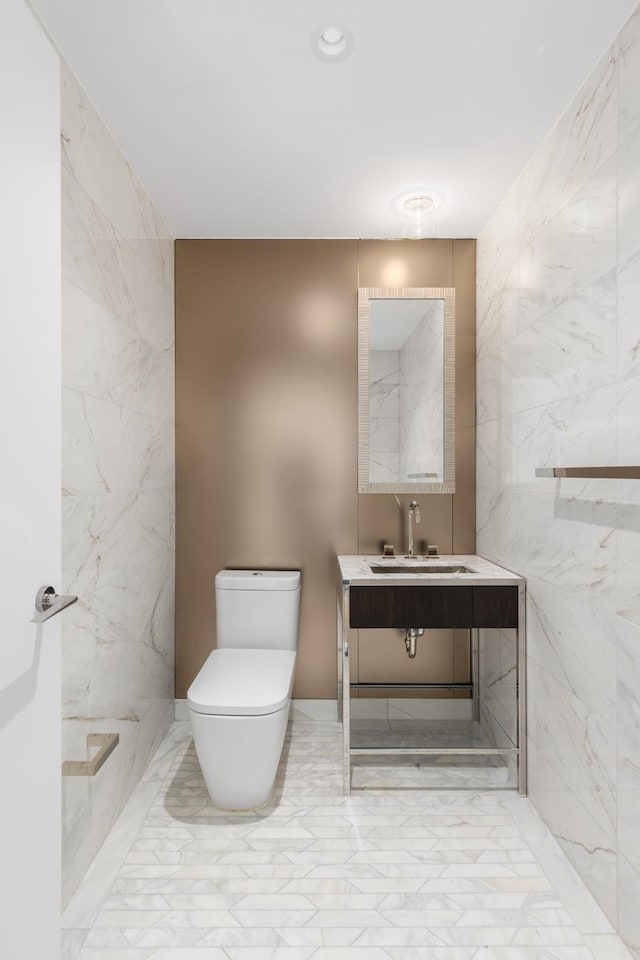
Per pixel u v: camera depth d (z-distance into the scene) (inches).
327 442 106.7
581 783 64.2
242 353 106.5
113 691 74.2
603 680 58.9
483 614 82.7
